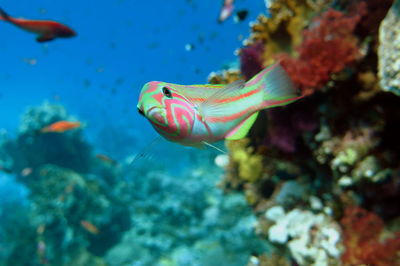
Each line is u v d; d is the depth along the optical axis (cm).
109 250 138
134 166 33
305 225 53
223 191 85
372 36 48
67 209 131
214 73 61
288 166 61
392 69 40
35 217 135
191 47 125
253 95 33
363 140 46
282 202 60
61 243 129
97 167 188
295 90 33
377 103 46
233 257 106
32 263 127
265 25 57
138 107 31
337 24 47
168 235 137
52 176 141
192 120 31
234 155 68
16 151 187
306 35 49
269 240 58
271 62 53
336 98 48
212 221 131
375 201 46
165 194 159
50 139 176
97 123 436
